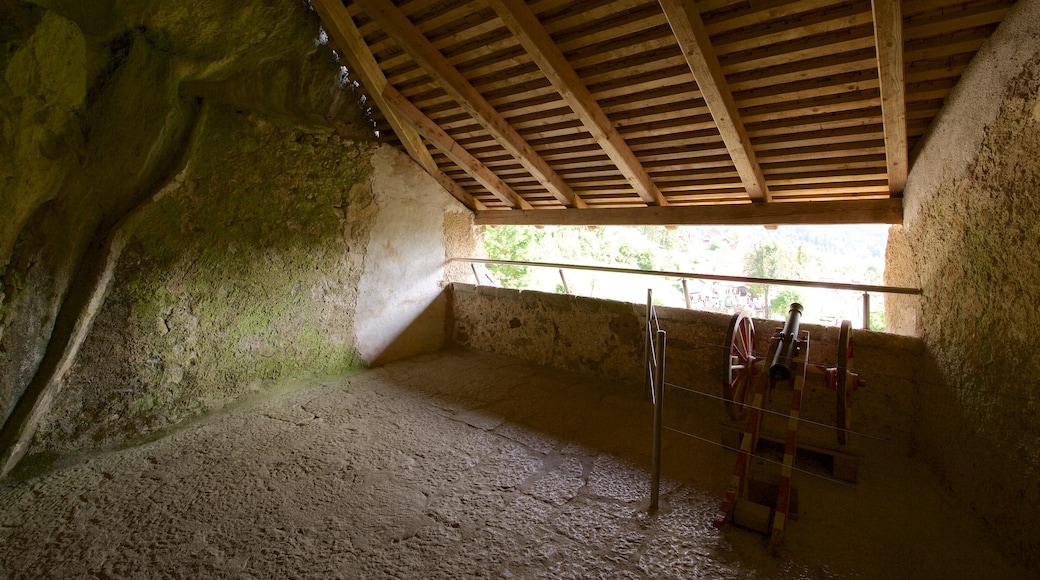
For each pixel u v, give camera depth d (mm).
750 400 2762
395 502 2166
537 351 4316
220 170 3115
